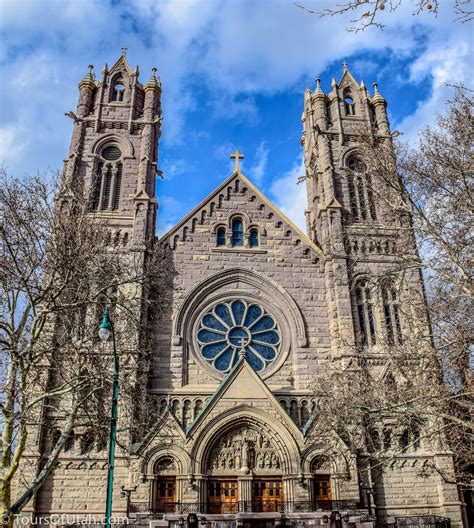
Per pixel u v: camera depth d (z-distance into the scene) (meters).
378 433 37.69
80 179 49.06
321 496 35.88
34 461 36.12
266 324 44.44
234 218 48.41
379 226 46.88
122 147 50.97
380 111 54.84
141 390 38.53
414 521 36.06
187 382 41.38
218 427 36.75
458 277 27.56
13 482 35.75
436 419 27.86
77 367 31.30
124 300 33.31
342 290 44.00
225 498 35.84
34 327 27.25
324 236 47.38
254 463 36.66
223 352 42.94
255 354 43.06
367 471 37.00
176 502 34.62
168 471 35.62
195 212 47.69
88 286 30.92
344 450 36.34
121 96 54.94
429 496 38.19
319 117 53.59
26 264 29.50
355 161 51.69
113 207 48.34
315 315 44.69
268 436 37.12
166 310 43.56
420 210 28.81
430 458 39.06
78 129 51.03
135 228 45.59
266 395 37.75
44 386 34.19
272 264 46.41
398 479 38.38
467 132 27.64
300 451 36.22
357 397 29.97
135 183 49.16
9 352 28.12
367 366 41.00
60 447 26.84
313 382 40.25
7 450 24.83
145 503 34.56
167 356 41.81
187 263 45.72
